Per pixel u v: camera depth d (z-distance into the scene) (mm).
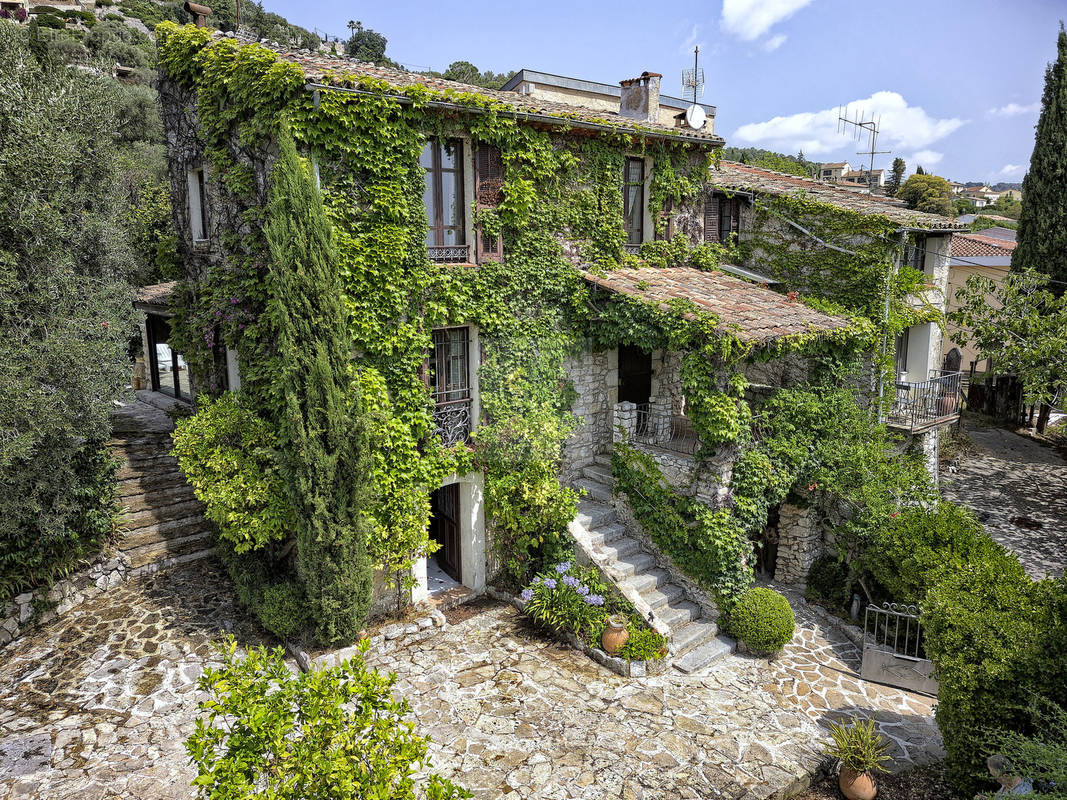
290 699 5406
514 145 11062
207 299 11258
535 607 10695
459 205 10945
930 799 7871
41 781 7270
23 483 9734
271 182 9680
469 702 8984
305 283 8758
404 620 10547
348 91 9109
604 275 12148
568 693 9281
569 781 7617
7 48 10953
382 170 9625
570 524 11516
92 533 11297
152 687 8961
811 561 13336
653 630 10219
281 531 9766
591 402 13062
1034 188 19625
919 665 9789
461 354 11297
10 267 10031
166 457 13953
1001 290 14945
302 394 8938
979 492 18172
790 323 11320
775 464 11500
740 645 10789
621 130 12172
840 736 8039
